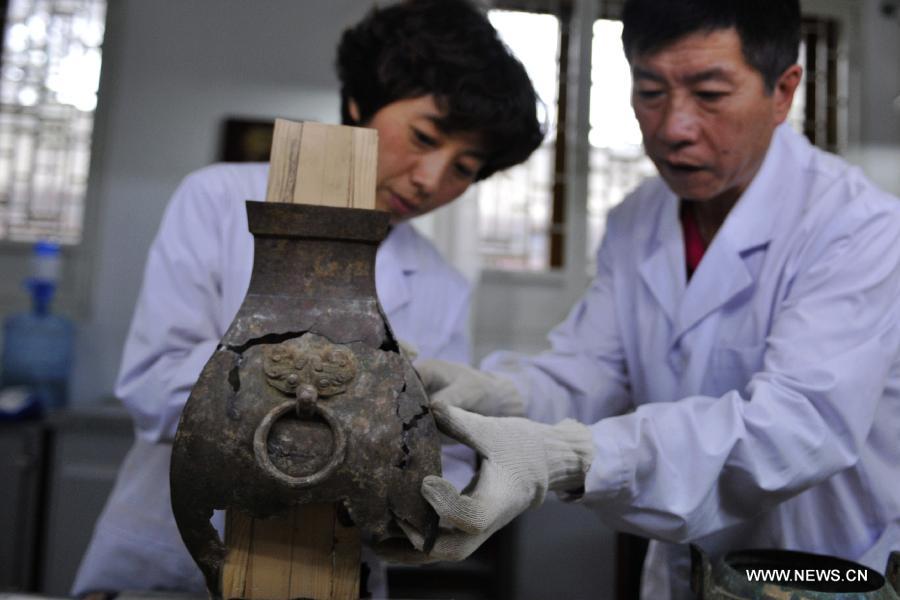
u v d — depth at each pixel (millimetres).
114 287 3088
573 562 2547
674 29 1010
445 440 1163
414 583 2541
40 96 3141
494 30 1260
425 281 1429
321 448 705
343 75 1319
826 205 1124
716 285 1174
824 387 949
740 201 1182
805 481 958
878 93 3246
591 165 3230
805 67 3279
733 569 870
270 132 3133
